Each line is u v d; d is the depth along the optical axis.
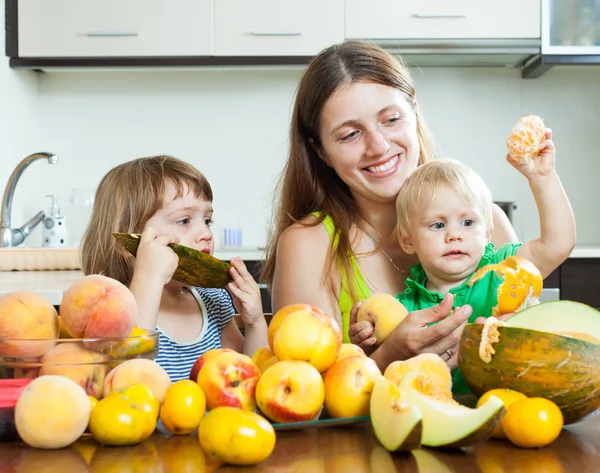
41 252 2.34
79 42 2.98
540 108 3.27
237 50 2.96
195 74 3.29
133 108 3.30
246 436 0.54
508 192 3.27
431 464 0.56
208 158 3.30
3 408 0.62
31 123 3.22
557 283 2.68
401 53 2.94
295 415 0.64
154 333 0.74
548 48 2.92
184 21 2.97
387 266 1.39
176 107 3.29
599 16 2.93
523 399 0.62
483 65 3.24
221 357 0.68
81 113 3.30
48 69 3.07
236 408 0.60
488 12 2.93
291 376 0.65
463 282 1.26
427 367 0.69
